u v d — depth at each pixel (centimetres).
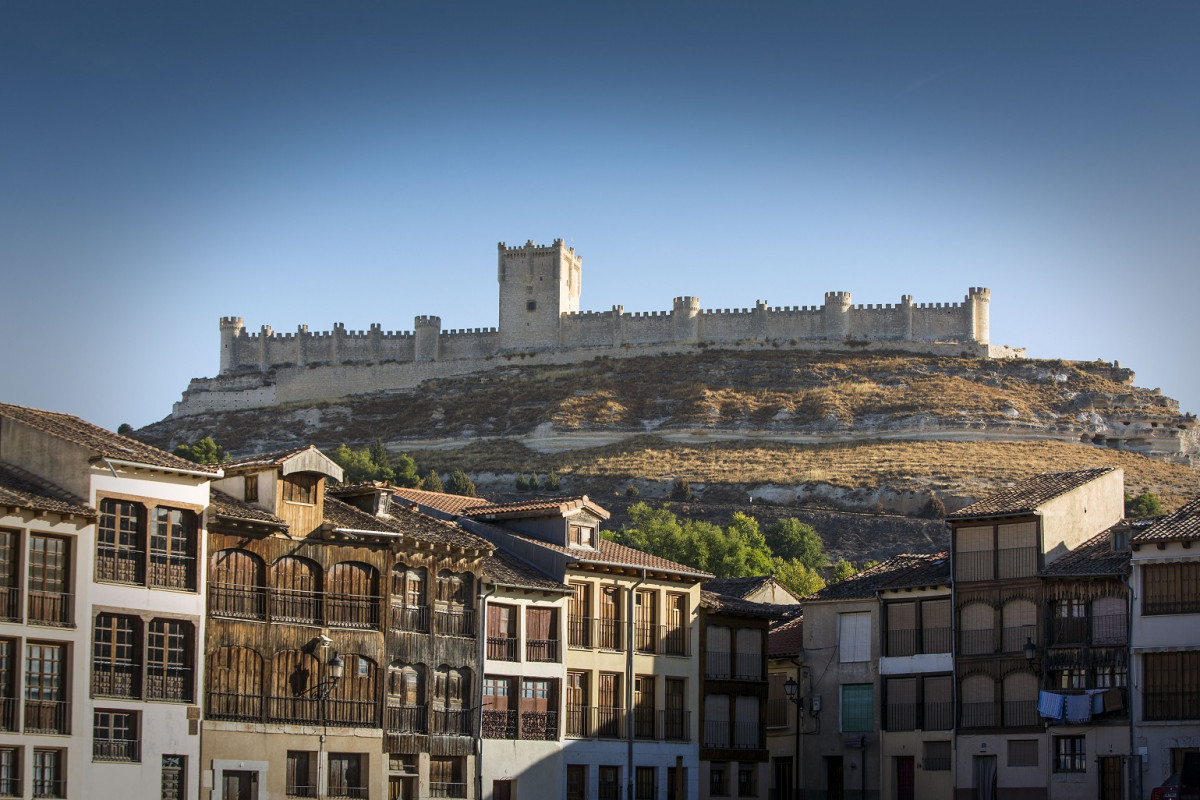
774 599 10838
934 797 8812
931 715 8944
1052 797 8331
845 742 9275
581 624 8669
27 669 6469
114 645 6756
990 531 8856
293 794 7294
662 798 8812
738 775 9250
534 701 8356
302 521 7531
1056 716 8269
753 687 9425
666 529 18588
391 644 7731
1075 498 8894
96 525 6725
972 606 8856
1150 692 8006
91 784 6581
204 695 7019
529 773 8256
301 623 7406
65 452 6750
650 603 9019
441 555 8025
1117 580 8288
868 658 9325
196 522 7056
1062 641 8469
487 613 8238
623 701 8762
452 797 7938
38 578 6544
